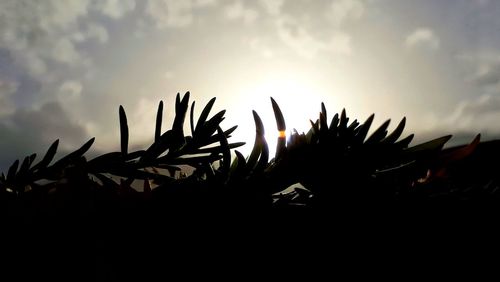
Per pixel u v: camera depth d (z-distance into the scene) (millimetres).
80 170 1010
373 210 1020
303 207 1034
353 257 1009
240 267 1007
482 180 1053
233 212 1019
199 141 1139
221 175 1053
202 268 1004
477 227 1004
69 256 974
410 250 1008
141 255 997
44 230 976
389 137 1059
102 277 975
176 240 1005
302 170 1048
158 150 1128
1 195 1009
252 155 1070
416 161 1051
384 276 1006
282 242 1016
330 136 1067
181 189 1025
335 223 1019
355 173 1038
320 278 1006
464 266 997
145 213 1006
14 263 966
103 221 993
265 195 1037
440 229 1008
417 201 1019
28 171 1098
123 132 1126
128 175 1115
